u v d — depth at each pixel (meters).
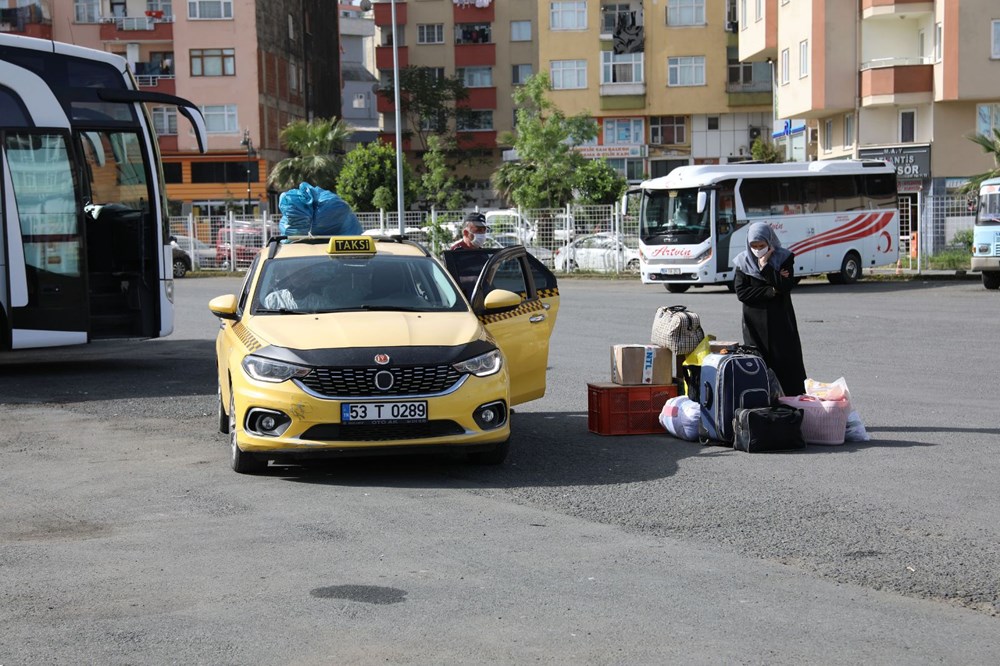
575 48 79.50
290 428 9.94
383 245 12.50
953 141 51.88
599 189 65.19
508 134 67.75
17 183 17.88
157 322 19.08
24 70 17.97
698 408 11.91
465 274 13.20
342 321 10.68
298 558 7.64
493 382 10.34
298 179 73.62
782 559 7.57
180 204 76.75
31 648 5.93
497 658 5.74
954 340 22.19
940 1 50.84
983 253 35.91
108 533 8.44
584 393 15.79
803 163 40.41
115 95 18.59
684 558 7.60
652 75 79.38
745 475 10.27
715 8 78.62
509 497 9.51
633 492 9.63
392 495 9.62
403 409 9.97
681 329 12.31
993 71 50.22
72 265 18.22
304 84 89.25
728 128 79.88
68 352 21.97
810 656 5.76
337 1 100.62
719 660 5.70
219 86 76.50
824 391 12.12
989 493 9.45
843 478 10.09
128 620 6.37
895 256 42.75
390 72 91.81
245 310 11.34
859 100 54.03
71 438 12.73
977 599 6.70
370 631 6.15
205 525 8.62
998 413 13.75
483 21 91.75
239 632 6.15
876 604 6.61
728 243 38.22
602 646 5.90
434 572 7.28
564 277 47.00
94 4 76.31
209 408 14.88
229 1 76.19
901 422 13.13
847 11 54.22
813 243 40.12
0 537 8.36
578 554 7.70
